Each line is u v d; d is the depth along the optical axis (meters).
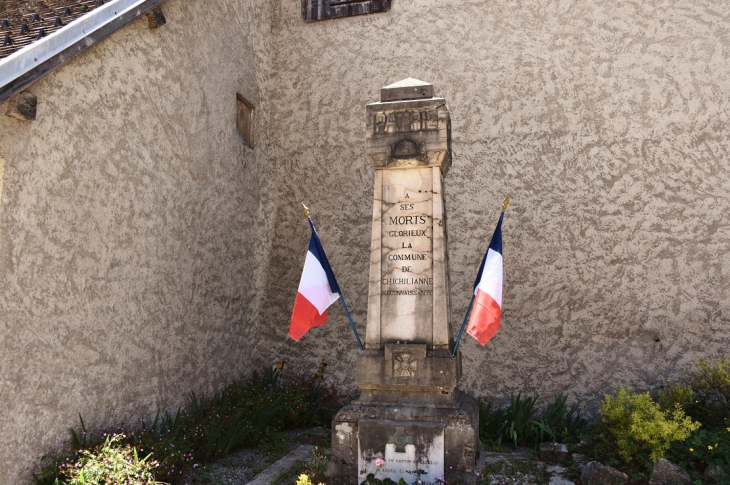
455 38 7.56
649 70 6.88
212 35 6.78
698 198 6.56
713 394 5.79
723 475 4.32
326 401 7.04
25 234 4.18
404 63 7.71
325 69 8.02
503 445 5.87
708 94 6.66
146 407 5.40
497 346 6.91
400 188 4.92
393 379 4.62
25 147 4.19
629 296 6.62
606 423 5.42
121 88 5.21
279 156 8.05
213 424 5.49
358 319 7.43
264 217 7.87
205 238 6.50
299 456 5.51
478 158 7.24
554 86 7.14
